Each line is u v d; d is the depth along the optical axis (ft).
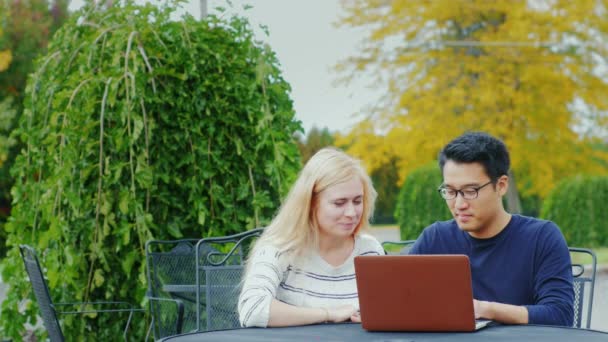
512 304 10.53
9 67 62.44
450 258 8.75
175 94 15.75
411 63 60.64
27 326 22.39
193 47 15.80
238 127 16.16
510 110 58.39
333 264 10.39
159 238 15.74
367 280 8.95
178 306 13.57
